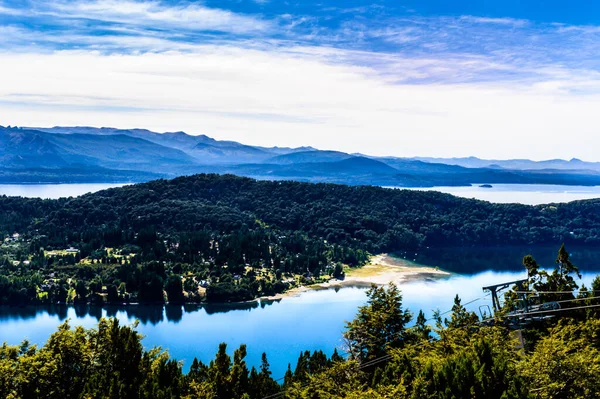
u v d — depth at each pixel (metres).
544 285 87.44
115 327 82.25
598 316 74.56
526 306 76.44
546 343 56.47
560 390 52.69
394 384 60.09
